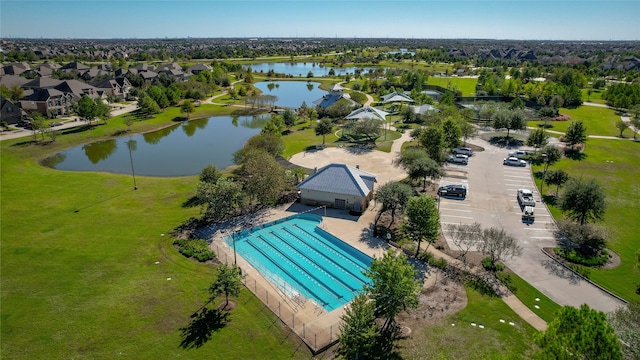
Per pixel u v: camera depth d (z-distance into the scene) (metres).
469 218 53.69
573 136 81.44
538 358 23.50
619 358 21.14
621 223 52.28
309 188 56.91
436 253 44.56
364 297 30.75
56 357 30.12
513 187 64.81
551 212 55.69
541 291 38.25
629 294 37.88
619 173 70.19
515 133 99.19
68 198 59.12
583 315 23.38
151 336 32.22
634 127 98.56
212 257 43.81
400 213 54.84
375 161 77.50
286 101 157.62
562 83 150.50
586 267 42.31
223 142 98.88
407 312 34.72
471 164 76.12
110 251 44.72
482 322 33.62
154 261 42.88
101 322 33.69
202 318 34.38
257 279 40.53
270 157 60.72
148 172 75.06
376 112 100.44
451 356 29.89
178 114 127.38
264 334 32.78
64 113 120.81
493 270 41.25
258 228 51.25
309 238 49.72
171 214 54.34
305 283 41.06
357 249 45.75
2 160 76.31
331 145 89.56
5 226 50.09
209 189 52.03
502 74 180.00
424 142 72.19
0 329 32.84
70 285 38.62
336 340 32.09
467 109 113.06
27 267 41.47
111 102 143.00
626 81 174.62
